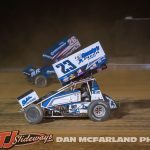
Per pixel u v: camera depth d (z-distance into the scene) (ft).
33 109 113.70
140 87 183.62
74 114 115.75
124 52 326.24
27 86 191.31
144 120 117.08
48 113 117.70
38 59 308.81
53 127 110.83
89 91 115.55
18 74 234.38
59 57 183.42
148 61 280.10
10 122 117.29
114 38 354.33
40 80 186.39
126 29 350.64
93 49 116.26
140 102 145.48
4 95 166.81
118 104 120.98
